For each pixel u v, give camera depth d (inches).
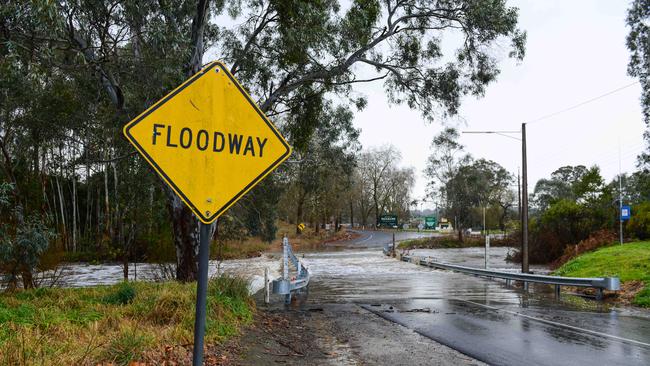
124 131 126.0
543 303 598.2
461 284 844.6
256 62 600.7
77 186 1740.9
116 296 360.2
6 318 258.8
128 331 251.6
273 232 1692.9
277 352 315.3
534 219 1552.7
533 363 301.4
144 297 354.9
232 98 137.1
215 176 133.5
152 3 457.7
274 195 1066.7
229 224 959.0
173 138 130.4
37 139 591.2
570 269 855.7
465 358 314.8
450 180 2220.7
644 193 1676.9
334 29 603.2
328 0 599.8
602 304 586.2
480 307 561.0
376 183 4121.6
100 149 687.1
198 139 132.7
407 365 296.5
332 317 482.6
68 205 1694.1
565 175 3806.6
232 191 135.1
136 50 500.4
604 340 370.3
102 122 597.9
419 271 1134.4
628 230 1158.3
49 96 518.3
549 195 3710.6
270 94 625.0
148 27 444.8
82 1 419.8
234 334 328.5
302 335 384.8
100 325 274.7
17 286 486.9
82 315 300.8
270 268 1173.1
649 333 399.5
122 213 818.2
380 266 1291.8
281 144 141.2
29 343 203.5
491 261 1483.8
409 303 594.9
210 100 134.6
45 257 544.1
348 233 3435.0
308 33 542.9
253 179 137.8
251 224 1059.9
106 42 459.8
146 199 737.6
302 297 659.4
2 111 549.3
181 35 459.2
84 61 409.1
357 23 590.2
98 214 1454.2
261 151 139.2
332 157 1293.1
